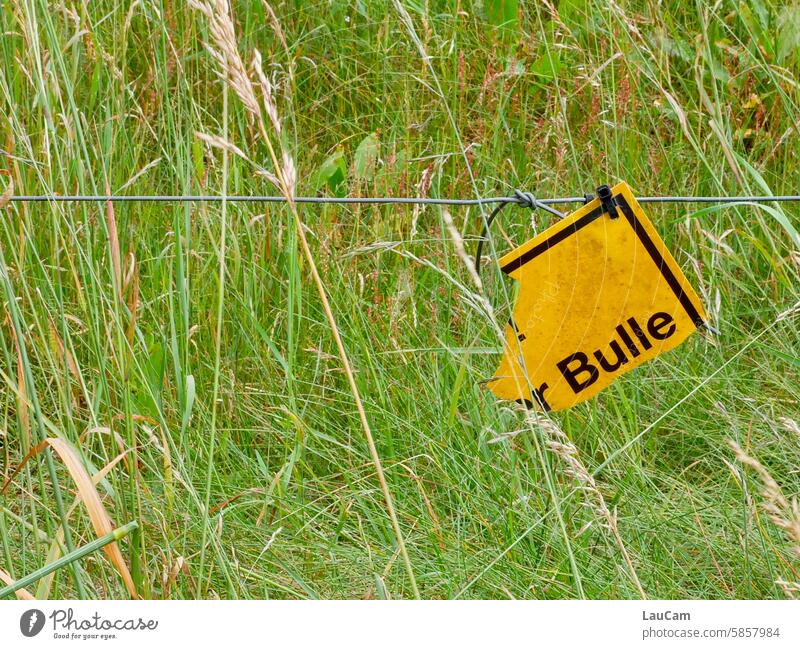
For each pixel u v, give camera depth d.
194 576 1.93
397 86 3.19
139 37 3.12
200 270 2.64
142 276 2.60
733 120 3.14
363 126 3.21
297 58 3.29
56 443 1.56
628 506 2.11
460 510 2.13
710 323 2.41
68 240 2.46
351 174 2.90
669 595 1.89
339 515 2.12
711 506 2.14
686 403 2.44
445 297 2.68
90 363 2.34
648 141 3.01
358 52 3.38
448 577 1.91
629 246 1.61
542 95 3.31
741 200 1.99
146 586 1.72
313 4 3.44
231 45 1.40
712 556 1.94
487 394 2.30
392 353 2.47
